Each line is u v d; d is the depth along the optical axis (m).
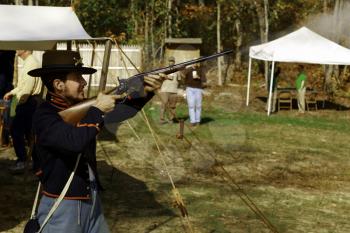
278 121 17.17
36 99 8.84
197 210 7.52
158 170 9.10
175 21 30.95
